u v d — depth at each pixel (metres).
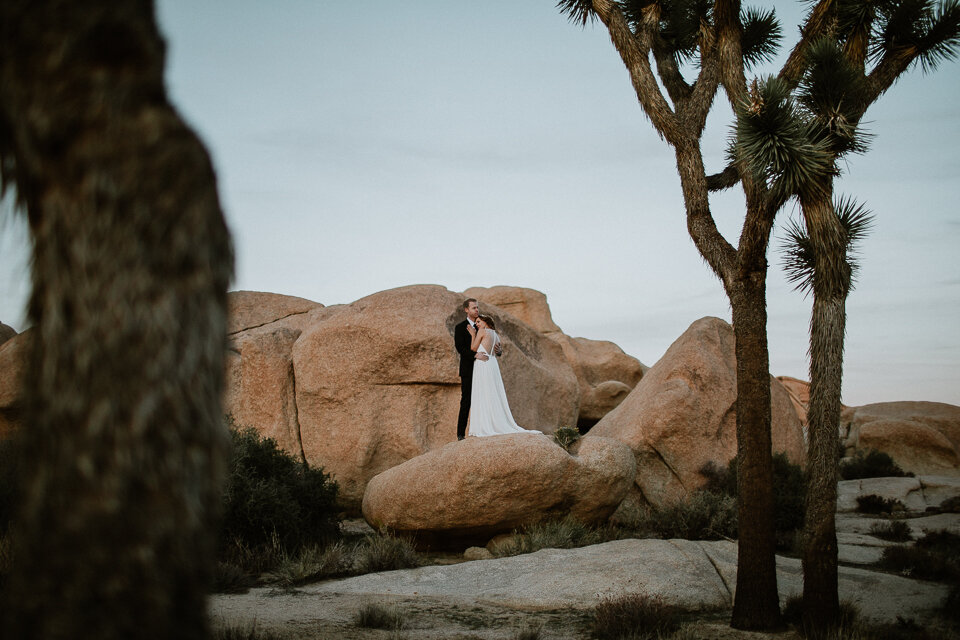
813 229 7.25
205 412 2.36
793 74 8.48
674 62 10.24
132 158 2.31
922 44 8.16
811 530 7.26
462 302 17.75
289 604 8.35
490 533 12.47
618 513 15.40
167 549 2.21
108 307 2.23
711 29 9.12
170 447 2.25
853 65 8.01
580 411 23.39
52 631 2.09
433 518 12.02
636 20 10.88
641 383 19.00
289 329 18.22
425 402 16.31
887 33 8.34
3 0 2.30
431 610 8.20
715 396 16.53
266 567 10.64
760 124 6.96
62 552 2.13
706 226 8.27
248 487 11.55
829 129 7.23
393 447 16.06
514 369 17.75
